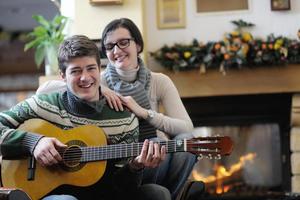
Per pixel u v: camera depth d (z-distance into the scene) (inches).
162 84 117.3
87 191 94.3
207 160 173.0
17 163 93.8
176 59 157.5
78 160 92.6
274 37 159.8
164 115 114.2
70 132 94.0
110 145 92.4
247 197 168.4
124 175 93.6
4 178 93.7
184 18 163.5
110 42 113.3
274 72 157.9
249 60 155.8
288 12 162.1
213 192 170.9
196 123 166.6
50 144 90.7
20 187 92.7
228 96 163.0
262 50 155.0
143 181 104.4
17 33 259.6
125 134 97.1
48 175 92.6
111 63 115.0
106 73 115.7
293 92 158.9
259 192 168.9
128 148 91.4
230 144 88.3
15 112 96.7
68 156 92.4
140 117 105.7
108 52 114.4
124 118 98.0
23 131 93.7
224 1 163.3
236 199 168.9
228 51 154.5
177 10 163.9
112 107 99.0
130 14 155.0
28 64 259.8
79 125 95.9
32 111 96.2
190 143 89.3
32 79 260.2
